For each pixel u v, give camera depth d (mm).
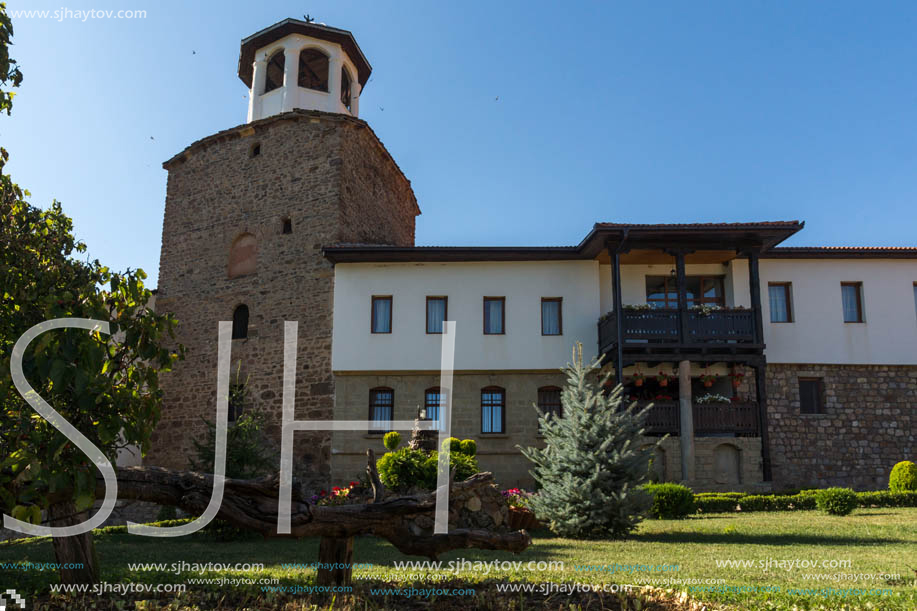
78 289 6426
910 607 6203
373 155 26094
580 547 11422
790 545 11422
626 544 11797
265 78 26938
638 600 5973
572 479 13133
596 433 13438
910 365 21641
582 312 21844
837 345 21625
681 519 16062
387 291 22297
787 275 22062
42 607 5551
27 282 6637
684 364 20422
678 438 20078
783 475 20922
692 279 22812
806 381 21812
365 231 24891
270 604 5883
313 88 28938
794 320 21766
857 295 22156
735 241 20641
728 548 11086
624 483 13062
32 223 7137
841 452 21156
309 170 24109
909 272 22156
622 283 22531
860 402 21500
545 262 22297
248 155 25359
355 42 27172
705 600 6383
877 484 20953
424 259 22250
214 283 24578
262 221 24375
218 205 25375
